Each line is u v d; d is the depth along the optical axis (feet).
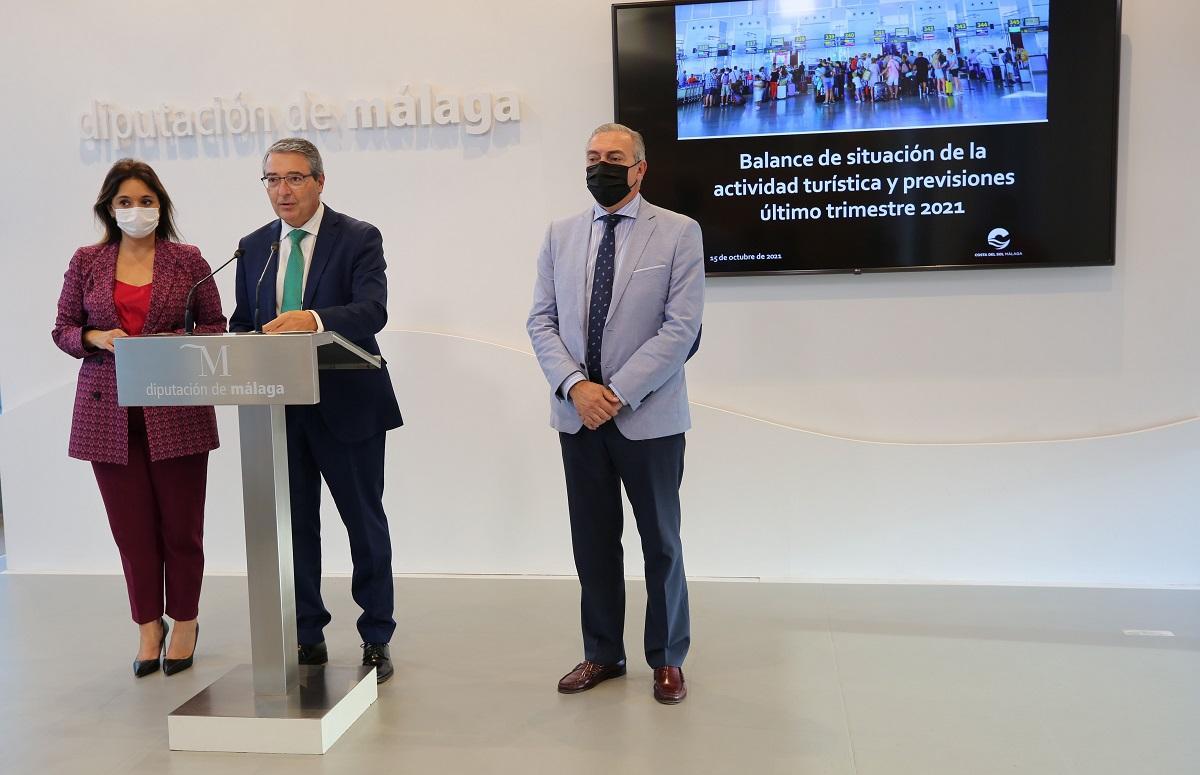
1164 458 12.00
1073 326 12.09
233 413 13.64
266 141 13.38
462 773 7.82
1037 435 12.28
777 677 9.60
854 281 12.44
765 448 12.71
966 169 11.91
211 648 10.89
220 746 8.36
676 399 9.06
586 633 9.60
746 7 12.15
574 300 9.18
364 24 13.08
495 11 12.85
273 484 8.52
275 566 8.63
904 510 12.53
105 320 9.94
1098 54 11.49
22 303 13.99
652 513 9.04
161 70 13.48
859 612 11.43
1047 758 7.81
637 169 9.06
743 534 12.84
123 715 9.15
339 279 9.61
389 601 10.05
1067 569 12.29
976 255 12.01
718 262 12.51
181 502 10.14
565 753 8.13
